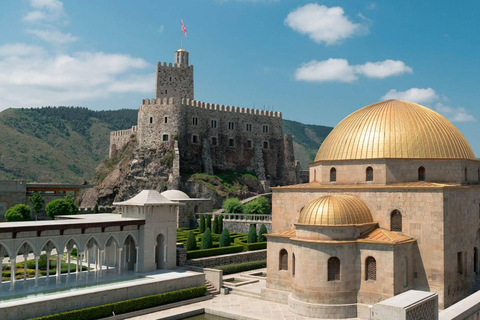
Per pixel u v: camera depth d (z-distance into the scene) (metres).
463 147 50.41
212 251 64.19
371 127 50.16
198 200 103.19
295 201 54.03
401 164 47.56
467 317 29.89
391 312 22.94
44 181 194.25
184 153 128.25
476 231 50.34
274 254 48.84
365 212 45.88
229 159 138.50
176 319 43.28
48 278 46.00
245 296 50.88
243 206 105.88
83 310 39.59
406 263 43.22
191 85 143.75
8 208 86.75
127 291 43.94
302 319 41.28
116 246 56.00
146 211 52.84
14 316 36.12
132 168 126.50
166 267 55.03
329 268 42.25
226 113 139.00
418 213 44.28
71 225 45.78
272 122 149.12
